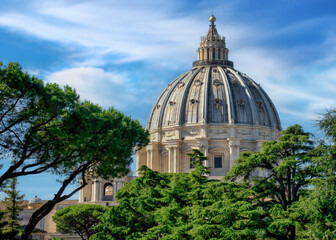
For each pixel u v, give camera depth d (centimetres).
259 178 7838
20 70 5119
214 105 17512
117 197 8888
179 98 17800
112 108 6166
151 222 7850
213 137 17162
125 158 5872
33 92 4978
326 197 6062
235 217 6362
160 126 17888
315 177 7281
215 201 6988
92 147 5428
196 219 6588
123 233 7775
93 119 5466
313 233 6019
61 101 5241
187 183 8494
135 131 6044
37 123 5216
